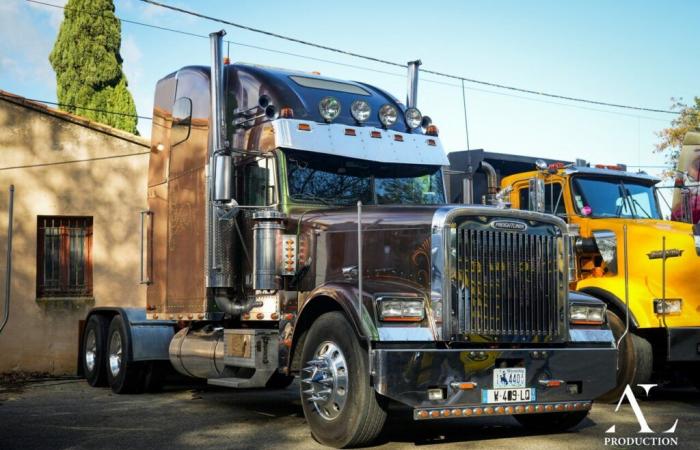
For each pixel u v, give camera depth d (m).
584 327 7.46
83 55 28.95
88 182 15.41
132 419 8.66
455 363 6.59
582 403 7.18
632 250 10.21
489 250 6.95
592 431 7.75
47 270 15.20
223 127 8.67
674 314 9.83
